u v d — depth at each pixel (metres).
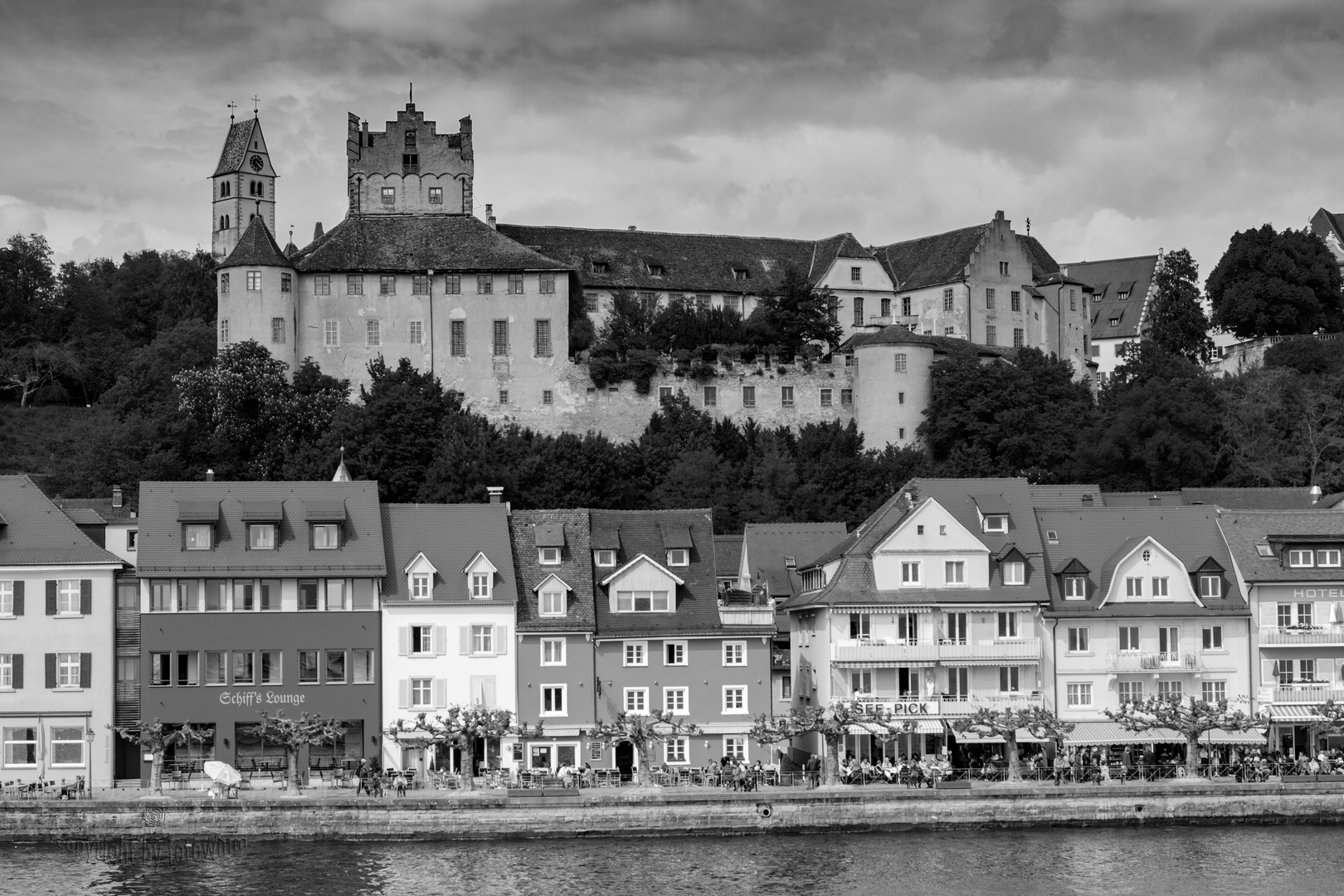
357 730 137.75
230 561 137.50
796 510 199.88
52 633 134.62
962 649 142.38
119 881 112.88
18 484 139.75
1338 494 168.75
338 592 138.00
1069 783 129.00
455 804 122.50
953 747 141.88
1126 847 121.25
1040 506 156.50
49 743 134.00
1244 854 119.50
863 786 128.62
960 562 144.62
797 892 111.25
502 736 134.12
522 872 115.06
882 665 141.75
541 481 196.00
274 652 136.88
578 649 140.25
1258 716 136.50
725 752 141.00
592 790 126.50
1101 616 144.12
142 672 135.00
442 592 139.88
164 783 131.38
